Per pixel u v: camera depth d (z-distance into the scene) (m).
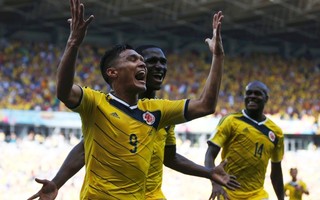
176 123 5.14
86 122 4.98
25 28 47.59
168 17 47.56
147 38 53.28
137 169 4.98
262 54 53.72
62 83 4.58
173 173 29.50
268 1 44.16
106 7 44.53
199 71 48.22
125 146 4.95
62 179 5.96
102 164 4.96
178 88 43.88
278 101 45.31
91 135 4.98
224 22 48.84
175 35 52.44
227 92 45.78
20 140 32.31
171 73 46.72
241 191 9.41
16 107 35.12
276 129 9.59
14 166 28.62
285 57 54.00
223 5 45.31
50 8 43.94
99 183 4.96
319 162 33.59
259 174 9.50
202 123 36.06
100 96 4.98
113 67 5.02
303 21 48.81
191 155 32.28
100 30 49.91
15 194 26.55
